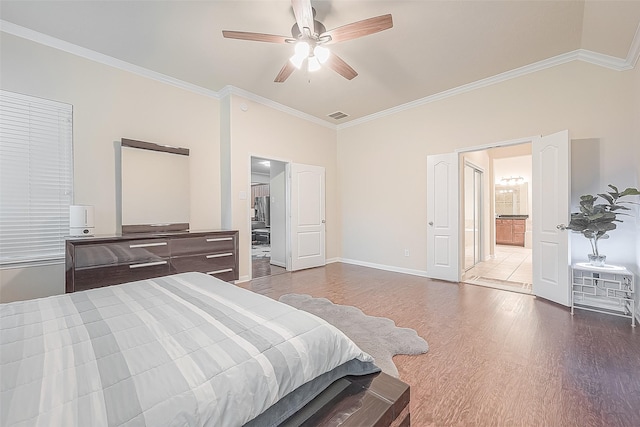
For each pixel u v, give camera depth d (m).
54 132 2.86
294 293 3.53
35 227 2.77
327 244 5.52
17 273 2.67
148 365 0.84
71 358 0.87
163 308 1.30
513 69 3.46
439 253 4.23
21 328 1.08
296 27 2.48
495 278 4.31
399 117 4.73
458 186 4.05
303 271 4.86
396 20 2.54
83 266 2.49
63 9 2.40
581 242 3.10
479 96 3.83
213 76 3.62
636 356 1.97
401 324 2.56
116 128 3.23
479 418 1.41
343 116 5.18
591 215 2.70
